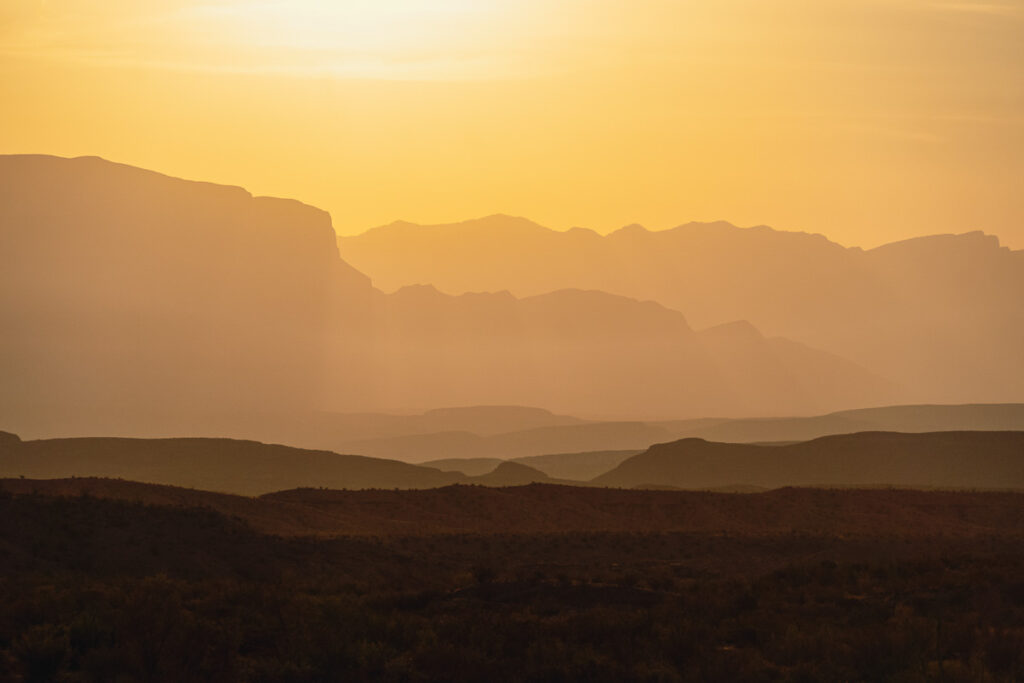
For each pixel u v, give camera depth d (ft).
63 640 265.54
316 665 263.08
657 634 315.78
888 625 331.36
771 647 301.02
